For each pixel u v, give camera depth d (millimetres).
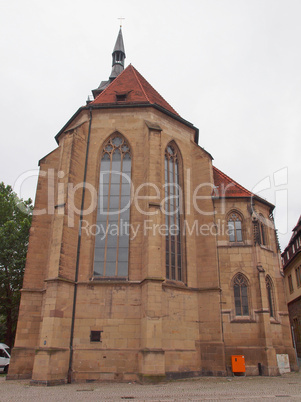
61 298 19547
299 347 42531
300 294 41875
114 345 19625
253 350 22672
